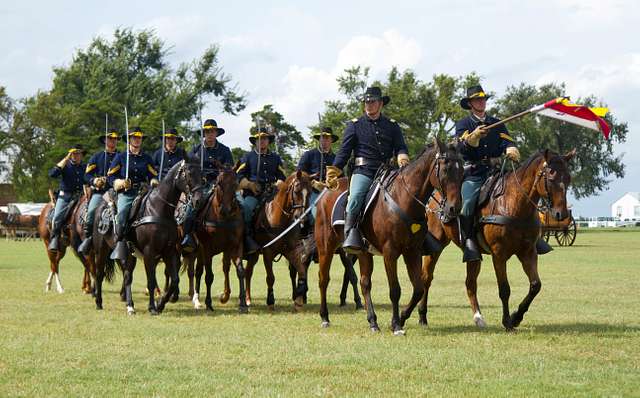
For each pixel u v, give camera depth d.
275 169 16.50
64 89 70.00
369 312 11.75
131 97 66.69
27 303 15.77
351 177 11.90
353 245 11.41
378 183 11.44
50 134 67.56
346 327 12.16
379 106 12.02
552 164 11.02
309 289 19.11
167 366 8.94
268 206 15.21
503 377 8.34
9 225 60.25
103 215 14.71
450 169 10.48
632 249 37.16
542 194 11.08
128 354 9.68
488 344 10.30
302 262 14.78
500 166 12.21
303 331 11.70
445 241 12.70
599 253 33.47
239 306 14.69
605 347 10.05
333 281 21.50
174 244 14.23
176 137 16.17
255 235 15.23
